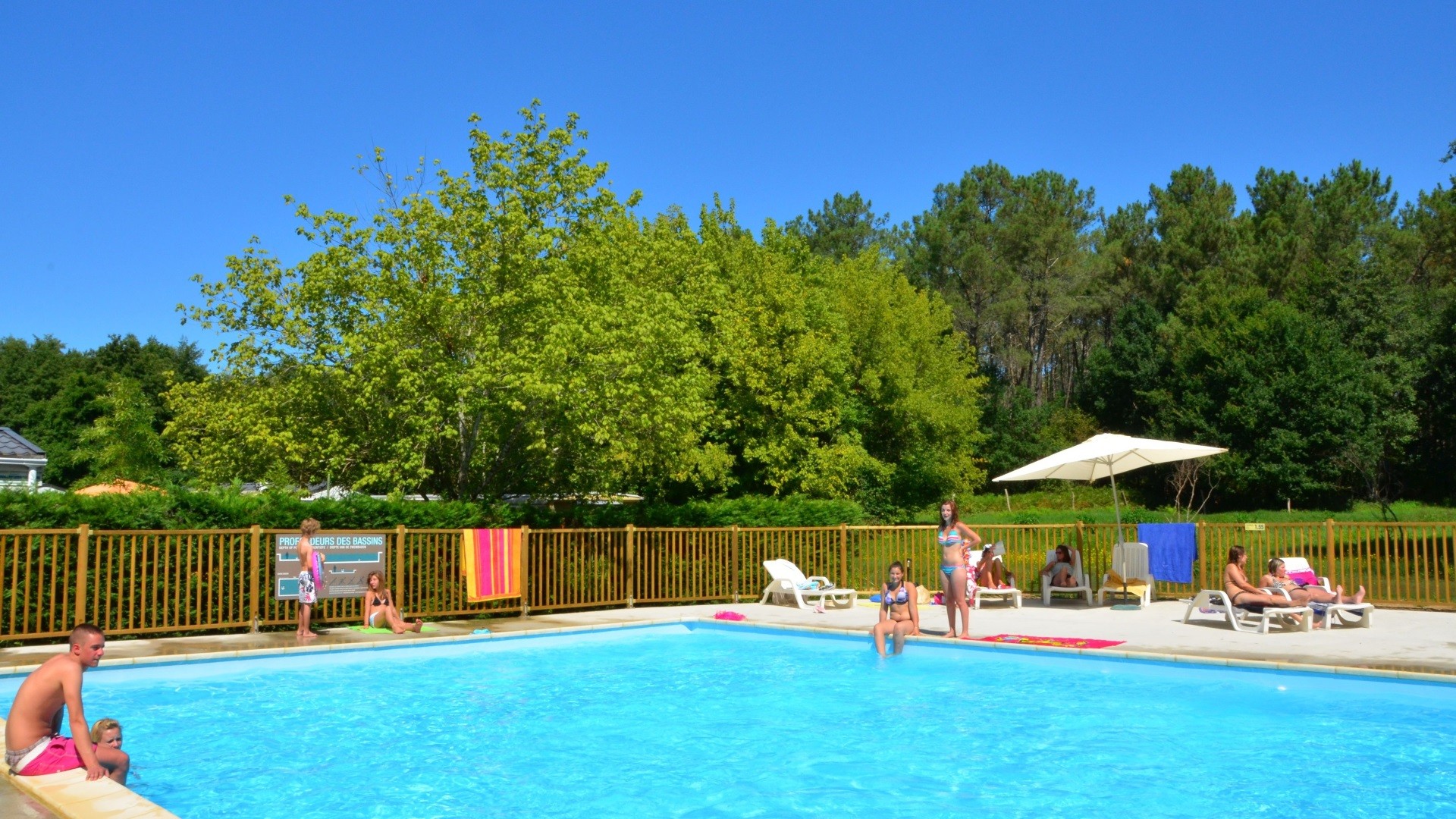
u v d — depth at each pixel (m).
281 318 18.84
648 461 21.56
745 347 33.25
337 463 18.80
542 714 9.29
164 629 12.49
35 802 5.27
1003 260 54.78
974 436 46.75
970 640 12.41
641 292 22.34
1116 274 60.81
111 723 6.38
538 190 19.94
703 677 11.16
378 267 19.30
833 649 13.17
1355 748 7.67
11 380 68.00
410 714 9.27
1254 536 17.39
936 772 7.18
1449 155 27.89
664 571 17.44
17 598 11.77
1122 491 53.62
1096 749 7.76
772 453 32.78
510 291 18.86
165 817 4.91
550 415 19.00
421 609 14.61
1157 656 10.97
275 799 6.58
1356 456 44.62
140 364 67.62
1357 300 48.84
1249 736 8.11
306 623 12.82
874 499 41.56
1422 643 11.74
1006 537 19.03
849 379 37.78
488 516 16.05
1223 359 48.84
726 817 6.19
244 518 13.54
